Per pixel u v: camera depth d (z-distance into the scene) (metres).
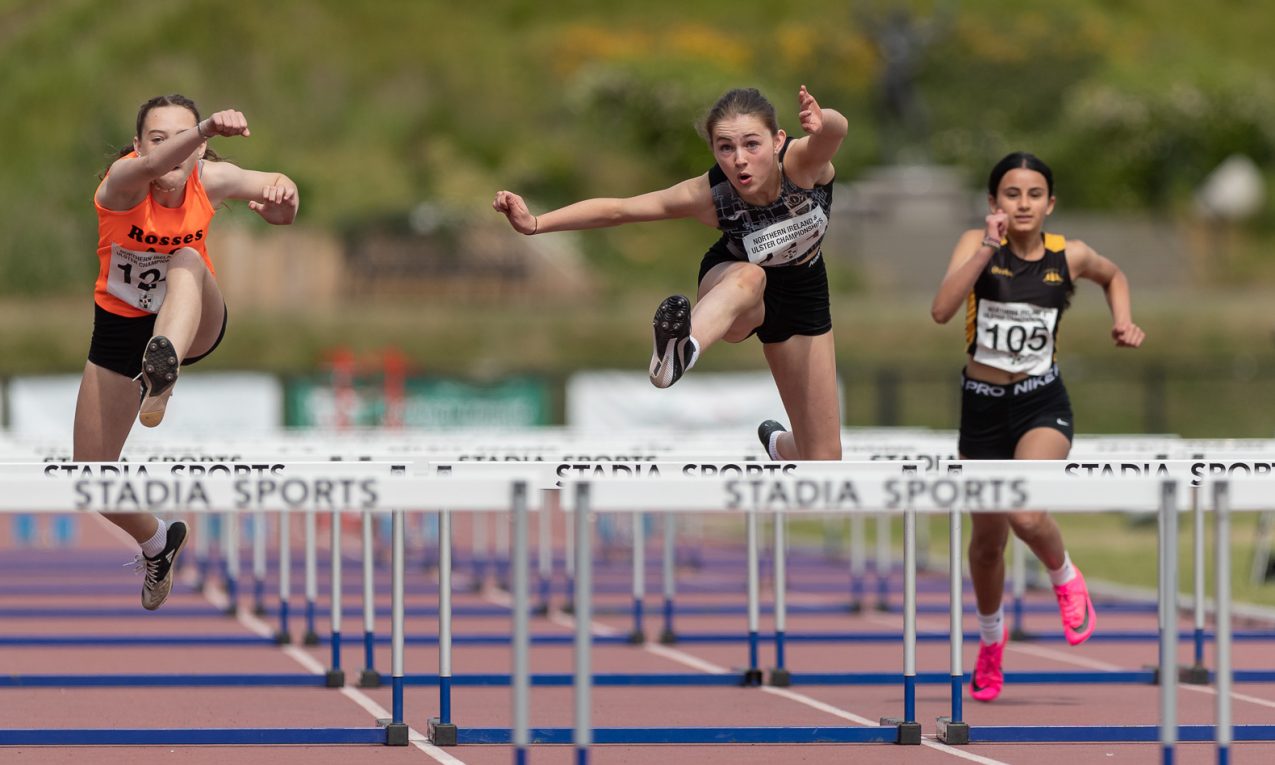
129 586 39.75
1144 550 44.31
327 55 108.31
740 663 25.98
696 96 99.94
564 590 39.44
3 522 61.50
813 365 17.81
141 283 16.58
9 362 77.81
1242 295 88.19
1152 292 91.75
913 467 13.95
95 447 17.14
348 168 95.56
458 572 43.03
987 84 109.44
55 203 92.88
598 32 111.81
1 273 88.56
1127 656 26.84
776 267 17.23
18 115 100.19
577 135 101.25
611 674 23.67
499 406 60.44
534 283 88.69
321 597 36.62
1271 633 28.62
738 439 27.25
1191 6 129.25
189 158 16.27
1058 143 104.69
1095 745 18.09
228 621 32.28
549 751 17.77
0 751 17.66
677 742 18.23
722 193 16.73
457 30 113.75
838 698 22.11
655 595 38.06
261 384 59.25
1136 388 75.94
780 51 108.75
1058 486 13.15
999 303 19.80
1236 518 51.09
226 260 86.19
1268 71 121.06
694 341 15.99
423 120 103.06
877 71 106.19
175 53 106.50
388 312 82.25
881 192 95.50
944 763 16.94
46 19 110.38
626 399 60.19
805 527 59.00
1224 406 75.75
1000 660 21.56
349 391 59.69
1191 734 18.41
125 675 23.30
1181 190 103.56
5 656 26.95
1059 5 120.88
